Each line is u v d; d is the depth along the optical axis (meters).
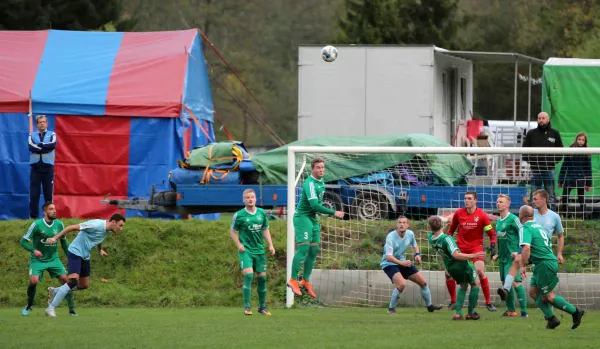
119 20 168.50
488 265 67.88
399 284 57.12
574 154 68.50
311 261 58.84
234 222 54.97
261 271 55.81
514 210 73.50
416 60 94.00
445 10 173.00
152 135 91.75
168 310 62.34
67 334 44.84
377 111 94.62
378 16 169.38
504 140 124.19
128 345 40.12
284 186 77.75
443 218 58.69
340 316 55.75
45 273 70.88
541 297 46.75
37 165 79.56
